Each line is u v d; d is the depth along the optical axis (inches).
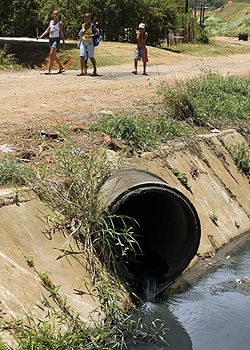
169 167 506.9
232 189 561.3
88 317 345.1
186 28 1993.1
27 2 1384.1
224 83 757.3
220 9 4931.1
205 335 362.3
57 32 975.0
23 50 1210.0
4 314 310.0
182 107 613.0
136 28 1652.3
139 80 904.3
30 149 455.8
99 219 379.2
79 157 424.8
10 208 363.6
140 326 365.7
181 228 412.2
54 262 360.2
